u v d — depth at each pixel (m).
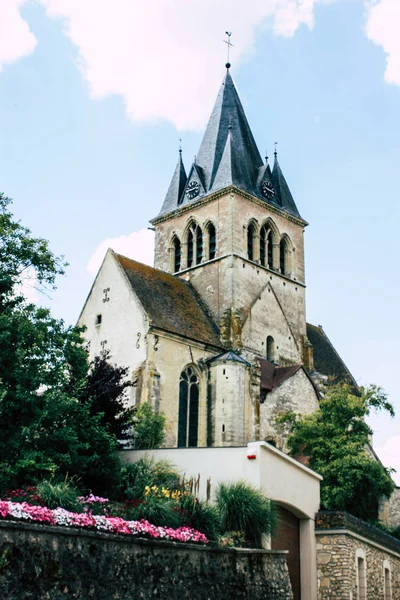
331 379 67.94
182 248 69.81
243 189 67.25
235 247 65.19
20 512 20.64
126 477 33.16
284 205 72.56
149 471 33.56
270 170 72.12
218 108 75.19
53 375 33.72
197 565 24.88
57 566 20.09
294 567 32.97
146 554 23.05
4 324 33.22
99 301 58.75
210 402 56.06
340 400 49.47
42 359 33.72
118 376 45.06
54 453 31.48
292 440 49.50
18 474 30.00
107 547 21.83
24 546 19.44
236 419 54.66
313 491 34.75
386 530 46.75
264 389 58.91
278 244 70.56
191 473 33.09
